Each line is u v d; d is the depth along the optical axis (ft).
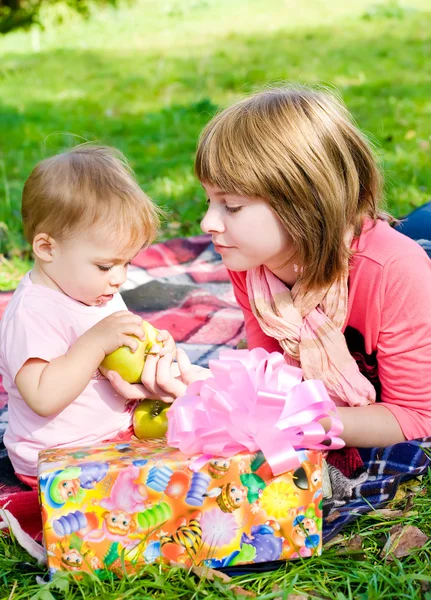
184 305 10.02
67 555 5.16
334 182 6.06
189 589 5.18
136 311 9.85
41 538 5.98
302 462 5.37
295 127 6.01
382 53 26.27
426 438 6.57
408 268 6.26
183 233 12.67
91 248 6.17
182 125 19.30
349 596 5.03
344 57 26.09
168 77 25.08
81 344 6.12
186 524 5.28
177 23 36.45
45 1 37.17
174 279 10.68
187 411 5.61
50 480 5.08
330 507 6.04
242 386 5.65
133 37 33.73
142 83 24.61
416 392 6.48
